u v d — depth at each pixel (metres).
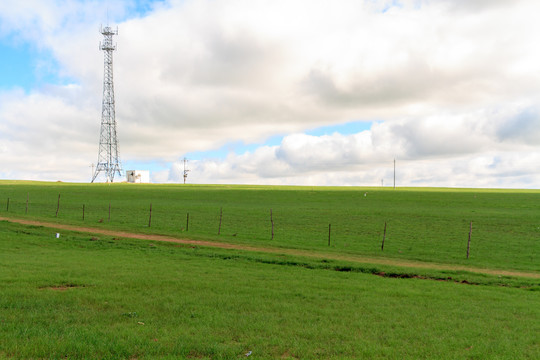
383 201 87.12
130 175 169.25
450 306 15.09
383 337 11.12
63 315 11.87
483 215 63.31
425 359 9.61
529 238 43.31
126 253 27.30
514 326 12.70
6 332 10.09
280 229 47.81
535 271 26.14
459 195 101.38
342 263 26.00
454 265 27.97
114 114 165.62
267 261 26.06
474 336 11.52
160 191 106.25
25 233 34.88
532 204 80.06
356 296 16.22
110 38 160.12
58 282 16.30
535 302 16.55
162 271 20.23
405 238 42.91
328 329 11.57
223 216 59.06
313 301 15.09
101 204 71.44
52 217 50.34
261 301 14.55
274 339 10.50
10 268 18.95
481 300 16.52
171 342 9.93
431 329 12.03
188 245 32.88
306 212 66.06
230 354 9.34
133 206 69.56
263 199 90.06
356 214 64.19
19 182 135.00
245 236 40.62
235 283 17.77
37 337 9.78
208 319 12.07
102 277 17.89
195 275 19.52
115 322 11.48
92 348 9.24
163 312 12.69
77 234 36.41
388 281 20.42
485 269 26.55
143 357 8.98
